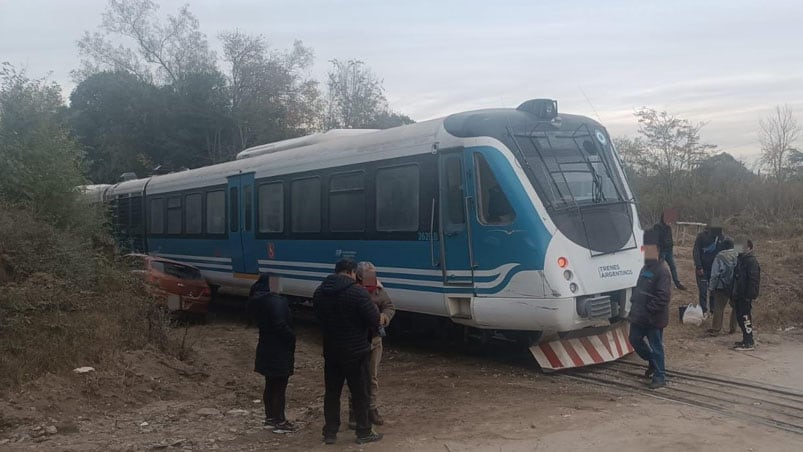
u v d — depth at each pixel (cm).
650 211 2570
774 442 627
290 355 726
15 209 1123
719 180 2641
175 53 3812
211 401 854
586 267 916
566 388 854
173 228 1827
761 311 1270
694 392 815
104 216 1420
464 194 969
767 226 2111
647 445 623
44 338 871
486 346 1114
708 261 1261
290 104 3828
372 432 673
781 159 2811
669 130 3009
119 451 648
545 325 897
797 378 870
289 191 1352
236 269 1547
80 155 1361
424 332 1168
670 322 1254
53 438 688
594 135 1030
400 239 1077
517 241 910
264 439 693
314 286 1288
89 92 3722
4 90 1348
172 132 3603
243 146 3631
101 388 828
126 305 1055
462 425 707
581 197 962
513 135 955
